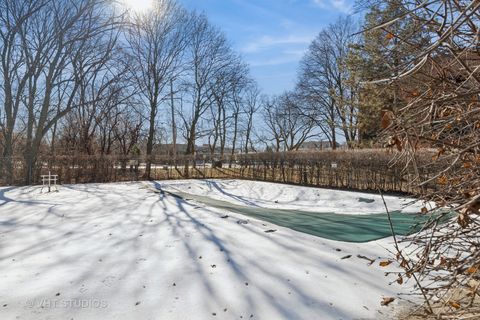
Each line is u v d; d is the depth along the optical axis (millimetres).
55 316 3422
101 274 4531
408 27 2035
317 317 3494
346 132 29594
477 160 2199
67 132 29109
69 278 4383
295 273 4652
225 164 26359
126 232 6797
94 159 20219
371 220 8180
